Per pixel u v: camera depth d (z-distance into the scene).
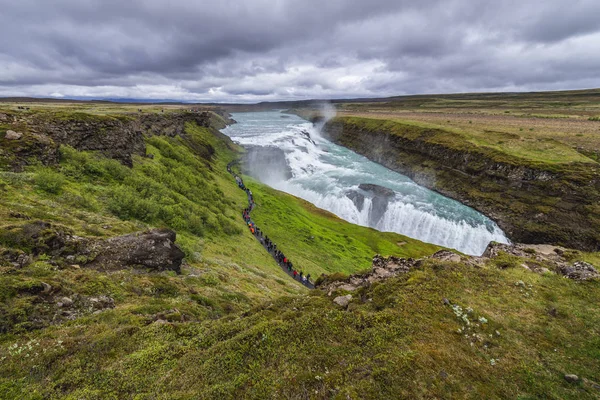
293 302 13.20
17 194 22.34
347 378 8.30
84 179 32.62
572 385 8.89
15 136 29.62
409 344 9.73
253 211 61.53
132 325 12.30
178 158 65.50
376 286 13.19
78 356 10.22
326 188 86.44
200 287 20.91
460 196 74.88
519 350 10.16
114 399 8.49
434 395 7.98
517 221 60.38
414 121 127.31
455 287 13.34
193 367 9.36
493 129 96.06
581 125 96.56
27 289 12.57
